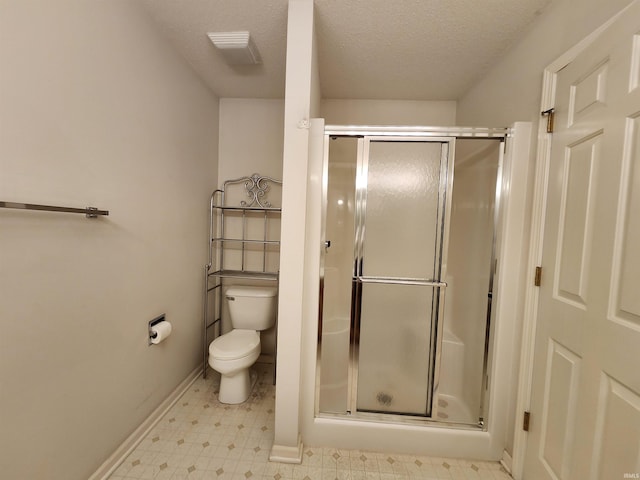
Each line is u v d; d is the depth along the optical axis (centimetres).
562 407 108
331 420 149
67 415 107
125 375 138
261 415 173
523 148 135
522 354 131
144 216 147
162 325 159
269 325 217
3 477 87
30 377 94
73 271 108
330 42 154
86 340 115
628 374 82
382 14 132
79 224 110
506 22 134
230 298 215
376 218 152
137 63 136
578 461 99
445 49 158
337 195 156
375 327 157
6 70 83
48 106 96
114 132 125
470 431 144
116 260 129
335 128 144
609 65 92
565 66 112
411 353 156
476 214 166
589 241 98
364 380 158
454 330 177
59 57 98
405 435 146
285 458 138
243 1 128
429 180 149
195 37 156
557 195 115
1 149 83
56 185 100
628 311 83
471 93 200
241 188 236
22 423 92
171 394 179
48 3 94
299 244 133
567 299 108
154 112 152
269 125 233
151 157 151
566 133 111
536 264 126
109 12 118
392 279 153
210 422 165
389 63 174
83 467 115
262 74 194
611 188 90
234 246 238
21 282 90
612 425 87
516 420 133
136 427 147
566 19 113
